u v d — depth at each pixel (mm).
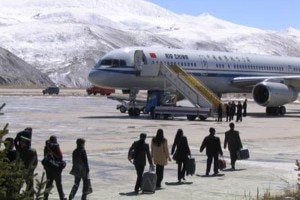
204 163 21688
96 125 39250
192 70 51219
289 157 23875
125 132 34000
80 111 57531
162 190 15734
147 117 49062
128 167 19984
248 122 45531
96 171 19016
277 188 16156
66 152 23719
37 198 7758
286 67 60719
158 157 16141
